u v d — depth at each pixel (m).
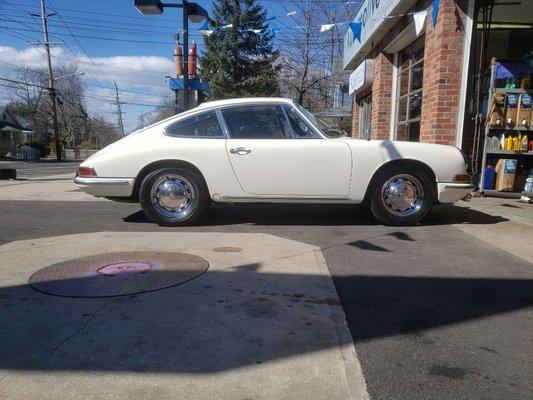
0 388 2.17
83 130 76.25
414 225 5.70
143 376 2.27
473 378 2.30
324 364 2.39
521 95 7.64
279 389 2.18
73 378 2.25
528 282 3.68
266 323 2.84
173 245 4.72
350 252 4.50
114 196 5.71
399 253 4.47
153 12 10.52
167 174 5.64
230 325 2.81
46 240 4.97
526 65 7.61
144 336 2.66
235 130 5.66
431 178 5.63
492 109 7.67
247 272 3.81
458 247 4.70
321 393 2.15
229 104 5.73
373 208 5.65
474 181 8.05
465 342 2.67
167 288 3.42
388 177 5.59
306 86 24.45
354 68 16.06
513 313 3.08
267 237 5.09
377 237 5.12
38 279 3.61
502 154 8.03
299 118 5.63
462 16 7.39
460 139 7.61
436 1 7.57
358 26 11.70
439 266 4.07
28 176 15.82
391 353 2.53
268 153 5.50
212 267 3.94
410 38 10.02
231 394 2.14
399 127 11.23
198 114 5.74
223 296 3.27
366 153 5.48
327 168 5.49
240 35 34.44
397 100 11.43
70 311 3.00
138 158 5.57
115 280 3.59
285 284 3.54
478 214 6.45
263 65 33.41
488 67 7.90
